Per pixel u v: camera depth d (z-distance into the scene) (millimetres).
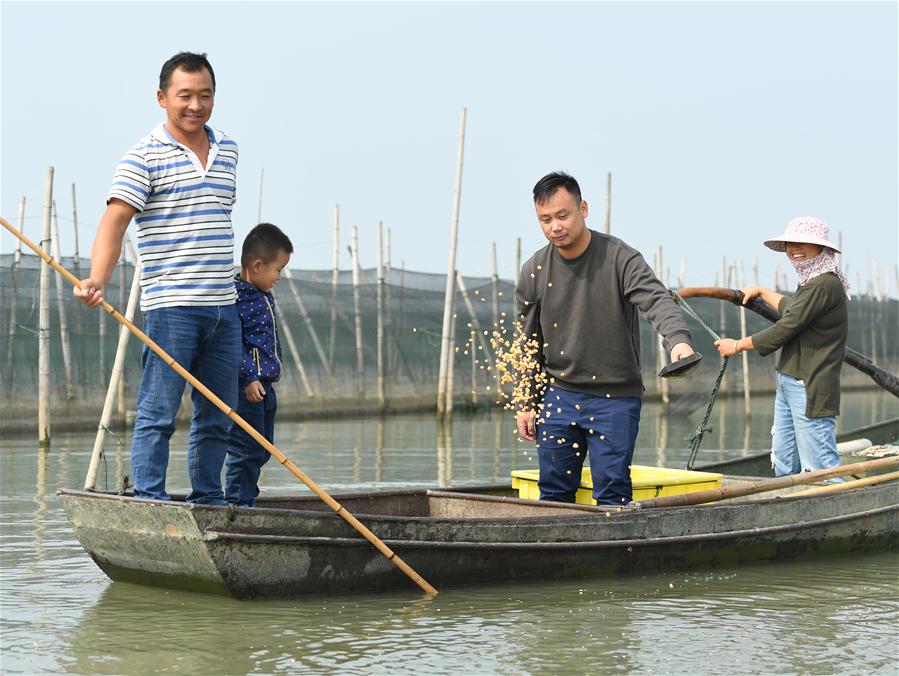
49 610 5020
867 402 22078
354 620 4914
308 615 4977
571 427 6359
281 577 5172
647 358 21781
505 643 4602
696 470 7539
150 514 5078
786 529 6285
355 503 6332
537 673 4227
